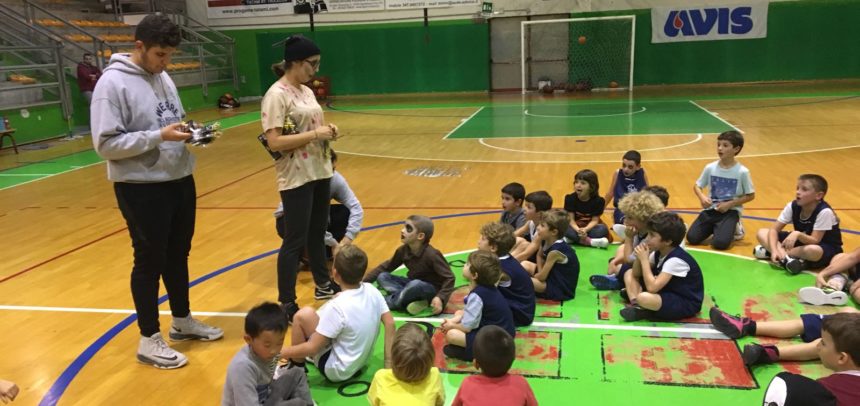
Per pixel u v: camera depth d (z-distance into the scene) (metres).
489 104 18.78
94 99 3.29
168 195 3.51
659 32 21.55
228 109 20.31
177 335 3.92
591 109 16.36
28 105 13.48
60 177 9.60
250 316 2.65
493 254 3.43
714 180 5.38
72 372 3.57
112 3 21.56
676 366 3.34
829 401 2.26
